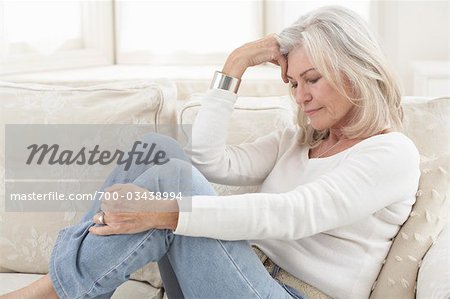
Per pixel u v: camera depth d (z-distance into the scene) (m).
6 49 3.50
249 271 1.72
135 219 1.64
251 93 3.32
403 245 1.82
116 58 4.04
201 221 1.66
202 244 1.70
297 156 2.03
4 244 2.25
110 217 1.65
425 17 4.16
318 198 1.73
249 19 3.86
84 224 1.73
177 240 1.71
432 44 4.18
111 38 4.01
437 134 2.15
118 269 1.66
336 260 1.82
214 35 3.88
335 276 1.81
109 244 1.65
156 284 2.18
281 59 2.01
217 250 1.70
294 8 3.86
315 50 1.81
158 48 3.91
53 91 2.31
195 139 2.07
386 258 1.85
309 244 1.85
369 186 1.75
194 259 1.70
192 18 3.87
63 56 3.79
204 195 1.76
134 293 2.12
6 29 3.49
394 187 1.77
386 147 1.78
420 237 1.81
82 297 1.66
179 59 3.91
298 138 2.05
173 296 1.90
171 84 2.36
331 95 1.84
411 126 2.16
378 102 1.82
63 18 3.84
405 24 4.16
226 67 2.08
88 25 3.97
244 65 2.06
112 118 2.23
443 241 1.79
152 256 1.70
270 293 1.73
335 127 1.94
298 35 1.90
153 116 2.24
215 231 1.67
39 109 2.29
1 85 2.34
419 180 1.89
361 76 1.81
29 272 2.27
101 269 1.65
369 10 3.86
